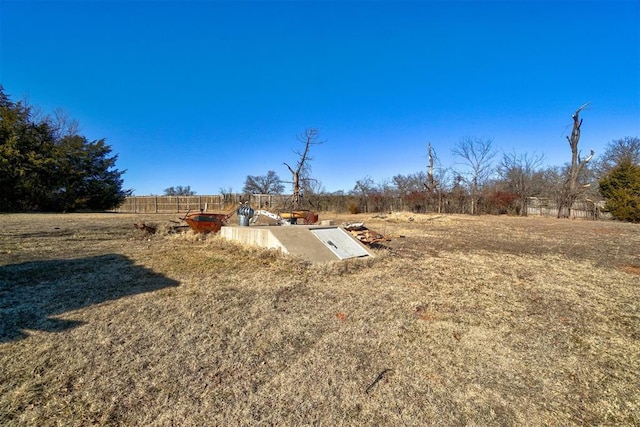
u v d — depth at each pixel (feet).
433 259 23.91
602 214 73.72
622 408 7.02
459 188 94.07
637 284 17.70
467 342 10.11
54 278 16.11
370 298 14.16
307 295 14.37
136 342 9.41
